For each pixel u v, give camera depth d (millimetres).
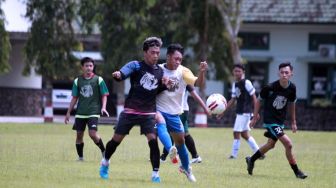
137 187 28875
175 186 29766
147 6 89250
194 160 42469
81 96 41094
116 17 90188
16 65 107062
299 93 114938
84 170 35344
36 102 110562
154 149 31422
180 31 96750
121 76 30656
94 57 107875
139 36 89688
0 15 84875
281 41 115500
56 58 89750
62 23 89750
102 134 67250
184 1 96500
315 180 34688
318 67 115312
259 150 36219
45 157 42281
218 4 94812
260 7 114875
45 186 28625
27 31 93562
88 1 88625
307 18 113438
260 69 116312
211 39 98438
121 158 43094
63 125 80875
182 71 32250
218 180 33062
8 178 31219
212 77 100375
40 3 88438
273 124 35594
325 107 112375
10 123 82250
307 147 60531
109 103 113938
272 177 35531
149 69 31359
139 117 31391
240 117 46281
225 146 57344
